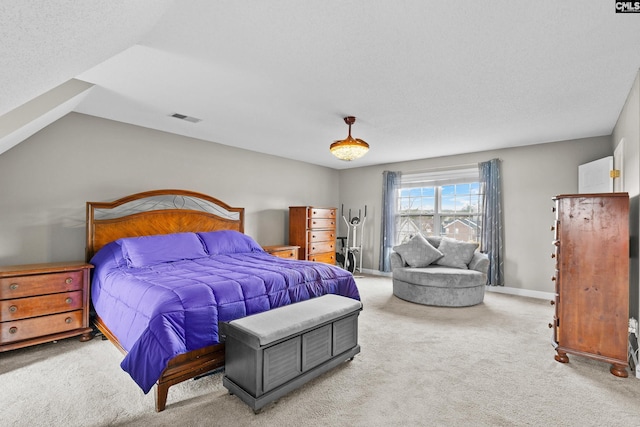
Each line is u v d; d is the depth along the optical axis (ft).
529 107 10.23
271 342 5.99
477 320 11.51
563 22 5.74
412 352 8.69
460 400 6.35
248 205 17.17
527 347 9.07
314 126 12.64
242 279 8.07
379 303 13.87
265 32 6.18
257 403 5.78
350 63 7.44
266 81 8.48
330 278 10.05
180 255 11.28
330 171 22.68
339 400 6.32
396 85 8.64
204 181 15.14
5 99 5.21
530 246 15.30
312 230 18.47
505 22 5.78
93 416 5.71
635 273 8.48
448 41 6.44
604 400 6.39
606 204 7.75
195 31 6.15
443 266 15.29
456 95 9.30
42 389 6.60
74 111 11.13
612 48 6.64
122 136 12.39
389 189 20.33
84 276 9.45
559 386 6.93
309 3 5.29
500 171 16.21
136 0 4.28
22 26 3.35
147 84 8.75
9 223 9.87
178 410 5.94
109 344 9.09
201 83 8.65
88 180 11.51
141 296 7.01
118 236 11.76
